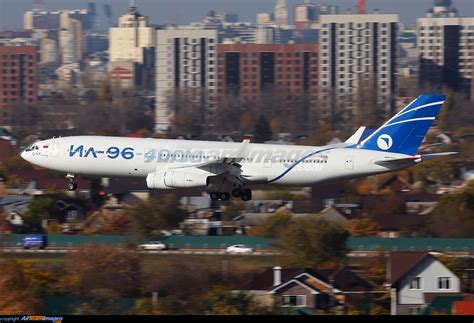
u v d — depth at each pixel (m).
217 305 191.12
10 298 198.88
